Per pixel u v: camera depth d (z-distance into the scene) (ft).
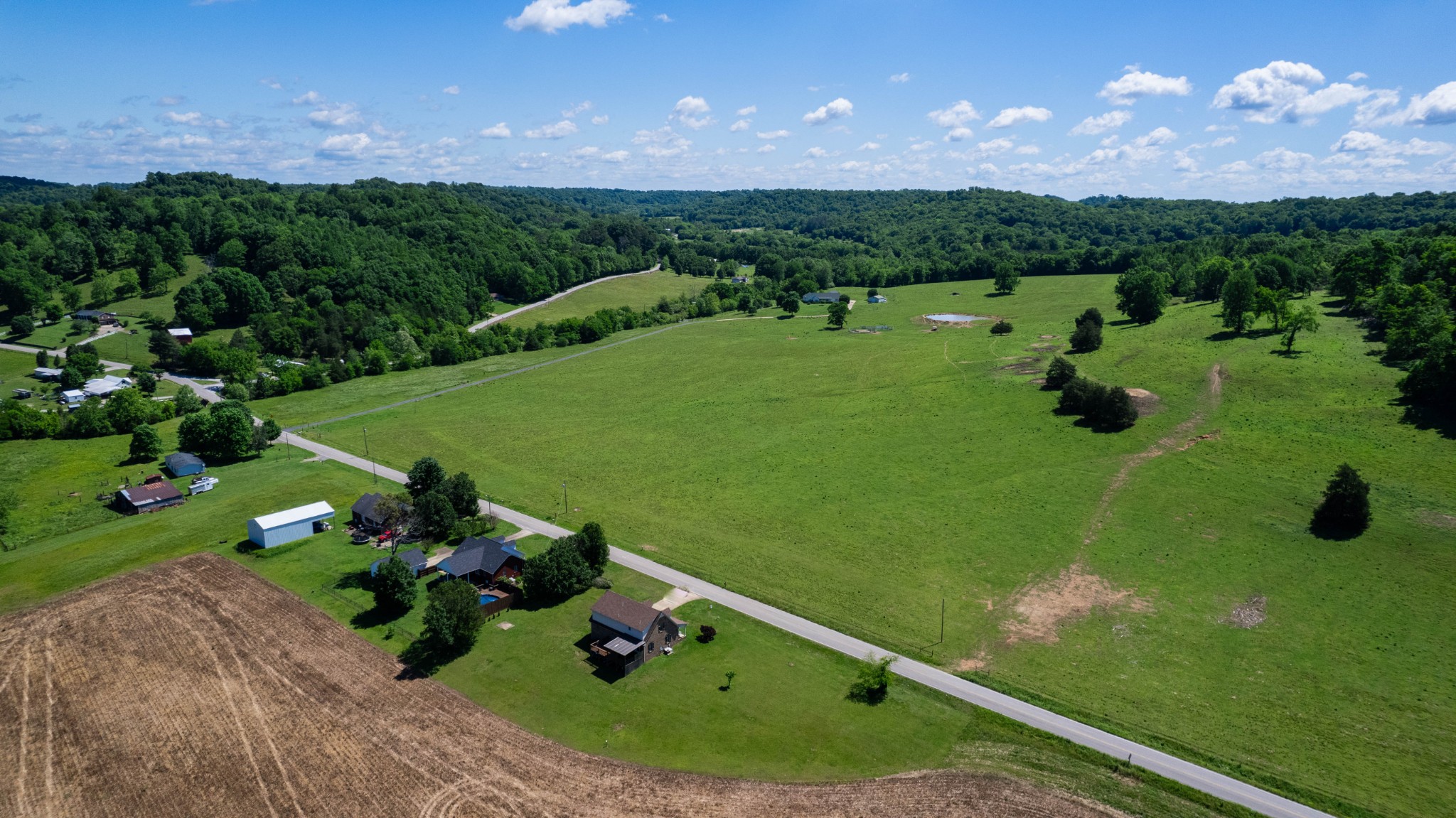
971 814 162.81
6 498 306.55
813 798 167.73
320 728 187.42
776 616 238.48
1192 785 169.68
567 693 201.87
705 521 306.55
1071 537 280.51
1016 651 220.23
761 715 193.88
